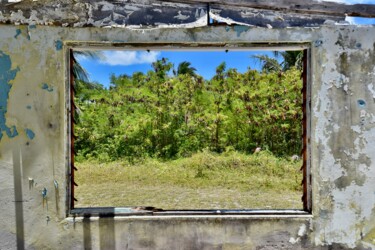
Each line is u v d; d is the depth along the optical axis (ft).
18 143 11.09
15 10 11.03
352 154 11.32
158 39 11.14
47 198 11.07
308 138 11.47
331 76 11.30
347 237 11.30
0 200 11.03
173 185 26.55
